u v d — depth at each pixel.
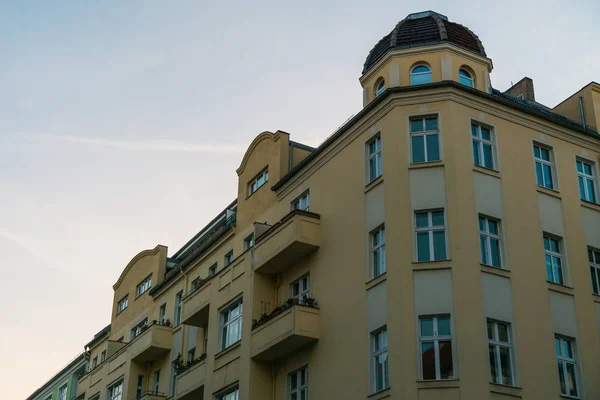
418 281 26.75
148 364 44.00
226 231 39.00
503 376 25.95
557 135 31.56
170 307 44.12
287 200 34.84
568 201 30.56
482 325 26.02
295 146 37.28
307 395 29.94
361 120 31.14
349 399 27.61
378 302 27.62
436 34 32.00
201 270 41.62
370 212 29.33
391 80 31.31
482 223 28.17
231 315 34.91
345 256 29.97
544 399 26.14
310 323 30.06
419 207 27.86
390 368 26.05
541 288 28.05
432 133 29.06
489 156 29.50
